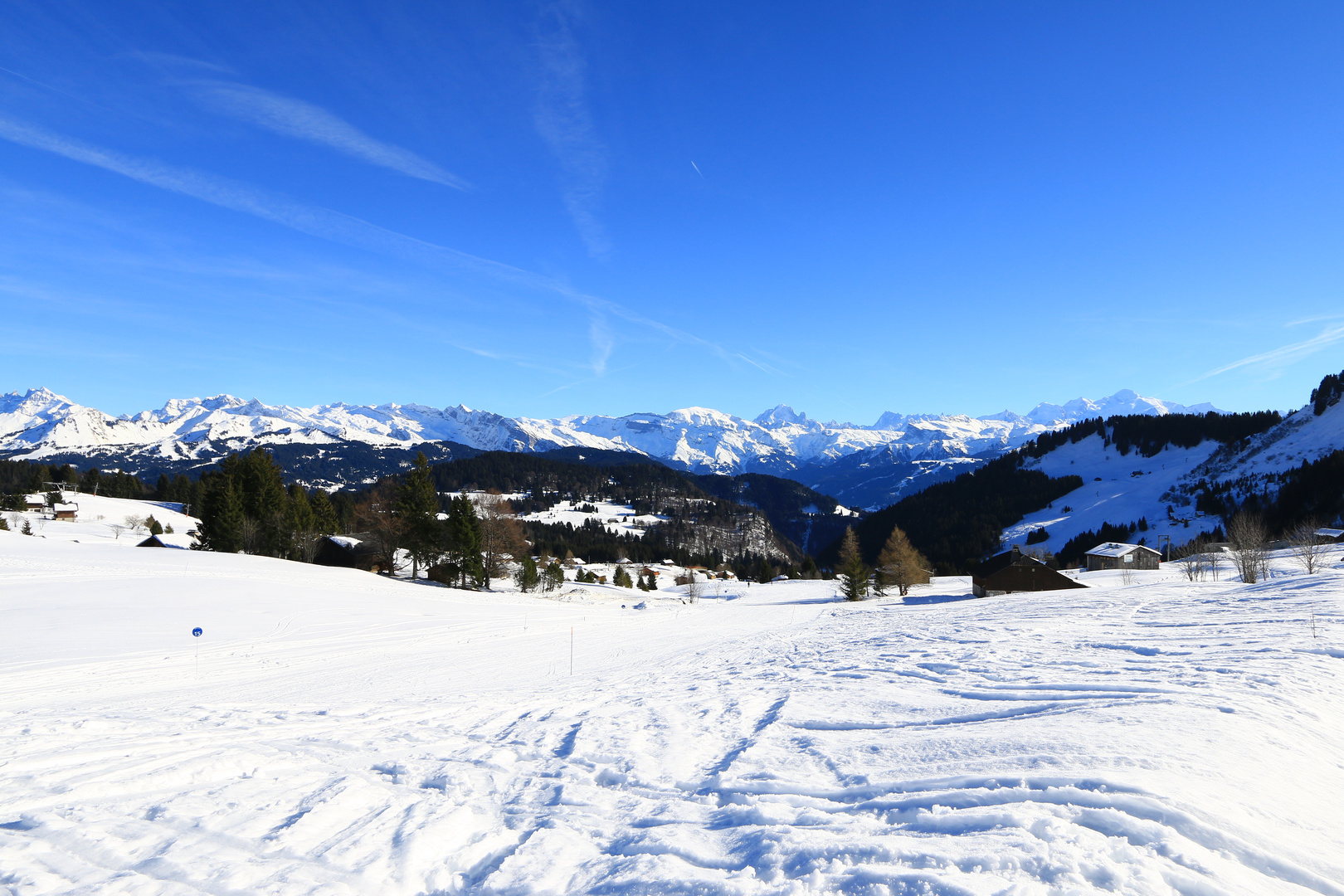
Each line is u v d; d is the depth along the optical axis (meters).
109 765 6.89
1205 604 21.33
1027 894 3.57
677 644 26.19
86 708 13.25
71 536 79.38
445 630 32.38
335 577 52.06
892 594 80.38
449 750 8.11
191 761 7.00
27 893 3.93
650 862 4.40
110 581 39.12
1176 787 4.76
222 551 63.38
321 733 9.26
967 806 4.89
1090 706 7.73
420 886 4.27
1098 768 5.26
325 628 31.39
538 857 4.57
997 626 19.97
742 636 29.22
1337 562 38.88
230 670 19.94
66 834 4.89
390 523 67.25
